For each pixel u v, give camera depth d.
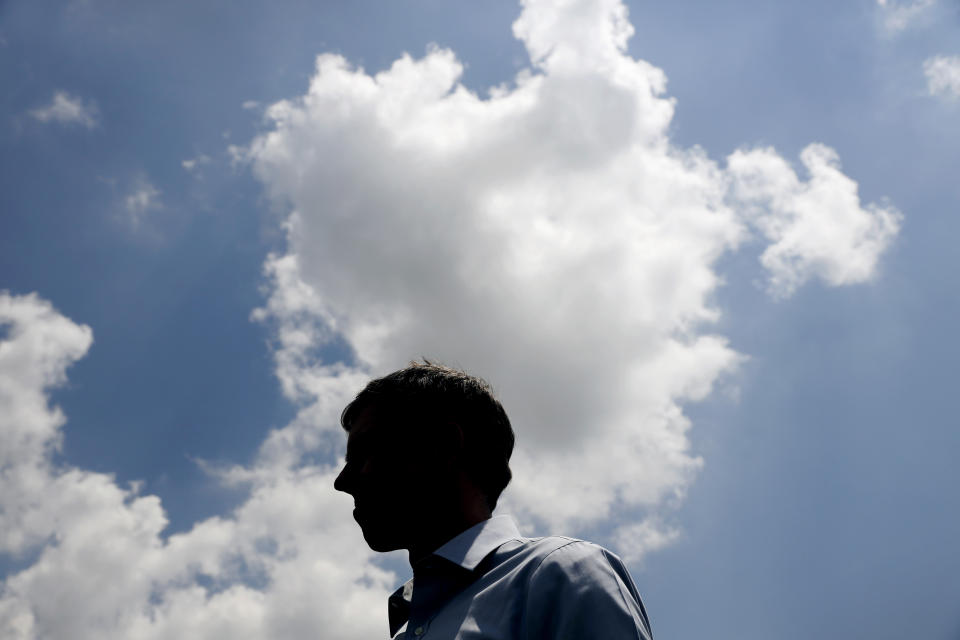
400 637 2.01
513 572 1.89
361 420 2.57
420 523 2.32
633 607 1.70
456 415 2.50
